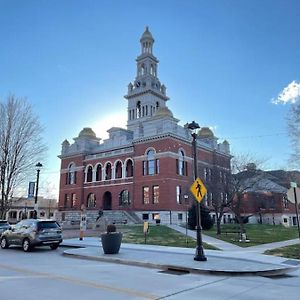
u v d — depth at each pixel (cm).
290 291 889
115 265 1345
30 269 1210
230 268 1190
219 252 1722
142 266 1322
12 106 3347
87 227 4028
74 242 2238
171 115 4931
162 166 4606
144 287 910
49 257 1599
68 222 4822
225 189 3161
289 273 1203
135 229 3297
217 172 3516
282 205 5438
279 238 2664
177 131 4812
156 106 6938
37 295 805
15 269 1207
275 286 958
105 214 4628
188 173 4806
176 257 1481
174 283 979
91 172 5794
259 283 1002
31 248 1898
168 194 4453
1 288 882
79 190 5766
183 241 2322
